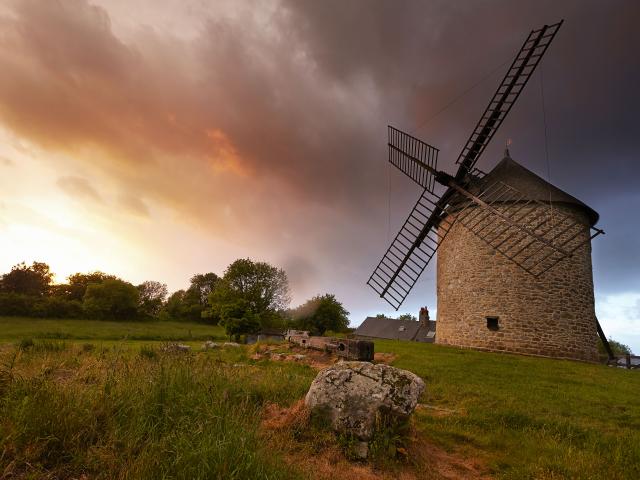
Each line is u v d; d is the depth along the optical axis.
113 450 5.01
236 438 5.31
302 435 6.91
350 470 6.08
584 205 22.53
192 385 7.45
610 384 14.46
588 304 22.02
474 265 23.12
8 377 6.42
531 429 9.05
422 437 7.94
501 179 23.42
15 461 4.52
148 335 50.44
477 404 11.02
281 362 15.99
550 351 20.61
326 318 69.88
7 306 62.16
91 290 75.31
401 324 63.28
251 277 63.91
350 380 7.48
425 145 24.11
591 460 7.32
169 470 4.66
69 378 7.84
